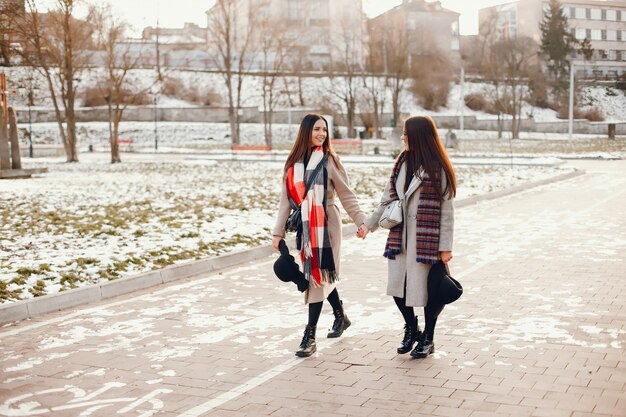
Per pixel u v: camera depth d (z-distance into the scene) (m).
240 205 16.94
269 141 60.97
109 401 4.84
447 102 83.31
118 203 17.53
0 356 5.99
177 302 7.99
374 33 73.88
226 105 78.75
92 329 6.86
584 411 4.46
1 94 27.89
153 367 5.61
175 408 4.69
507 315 7.03
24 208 16.42
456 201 17.50
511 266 9.67
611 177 26.52
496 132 78.81
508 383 5.02
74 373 5.49
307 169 5.93
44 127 68.75
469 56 96.94
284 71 72.69
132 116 74.12
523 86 88.00
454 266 9.77
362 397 4.81
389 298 7.97
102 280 8.77
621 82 91.88
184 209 16.11
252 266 10.26
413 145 5.62
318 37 82.38
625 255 10.31
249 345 6.20
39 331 6.82
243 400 4.82
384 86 72.38
